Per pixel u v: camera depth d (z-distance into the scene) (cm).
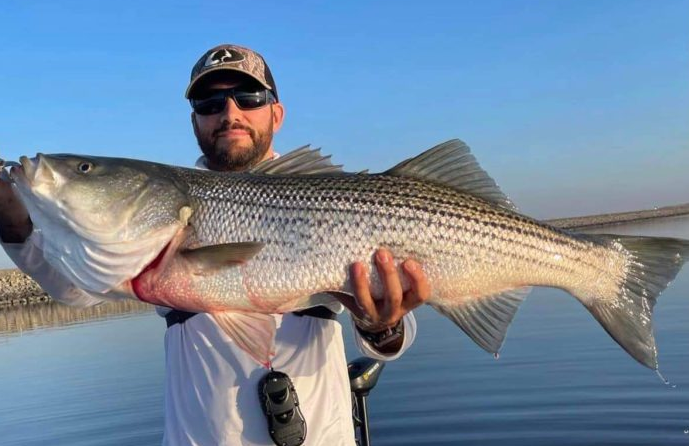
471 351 266
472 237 91
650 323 97
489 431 177
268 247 86
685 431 169
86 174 87
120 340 398
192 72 108
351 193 89
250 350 85
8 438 206
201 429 86
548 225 96
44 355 366
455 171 93
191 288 85
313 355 90
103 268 86
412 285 87
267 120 107
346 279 87
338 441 89
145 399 240
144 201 87
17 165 85
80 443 196
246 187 89
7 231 87
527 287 95
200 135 107
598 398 195
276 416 84
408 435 178
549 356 247
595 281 98
